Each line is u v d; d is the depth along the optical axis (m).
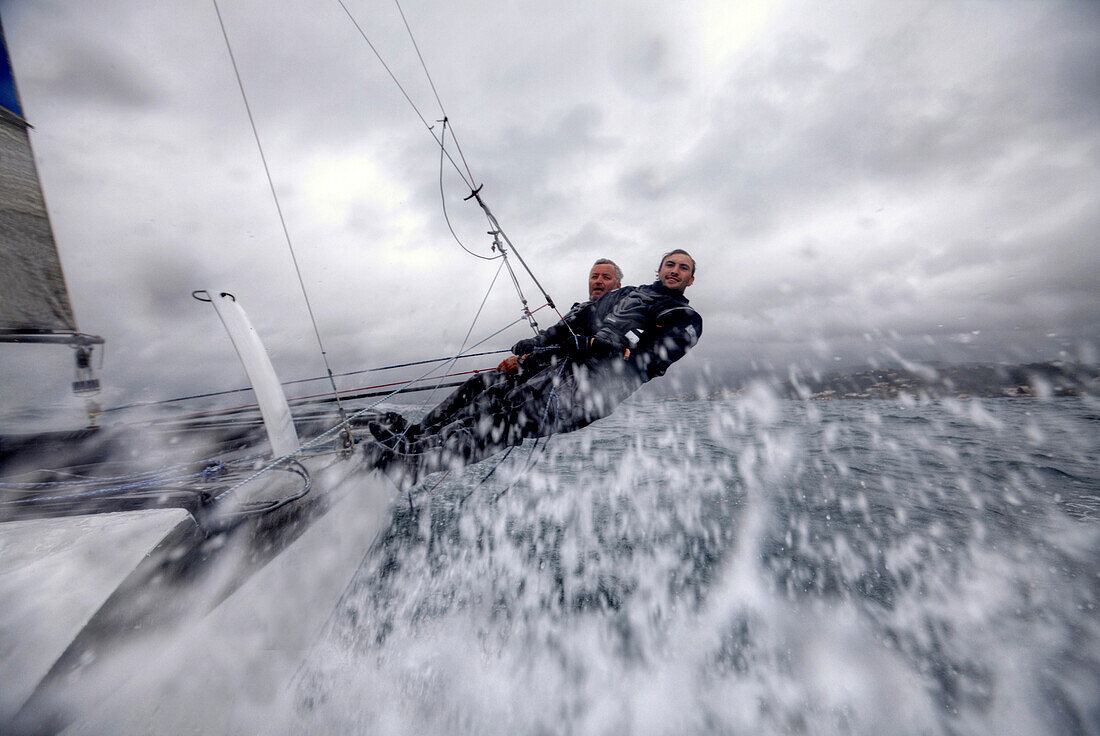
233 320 2.03
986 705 1.34
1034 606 1.91
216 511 1.40
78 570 1.00
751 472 4.52
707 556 2.49
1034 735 1.22
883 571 2.29
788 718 1.32
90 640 0.89
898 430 7.11
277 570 1.49
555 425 2.12
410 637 1.74
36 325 2.07
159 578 1.09
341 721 1.31
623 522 3.03
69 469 2.38
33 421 2.52
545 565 2.37
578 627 1.81
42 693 0.79
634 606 1.97
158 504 1.31
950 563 2.37
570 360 2.29
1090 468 4.36
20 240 2.01
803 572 2.29
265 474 1.78
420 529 2.85
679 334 2.29
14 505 1.32
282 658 1.42
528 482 4.17
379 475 2.45
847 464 4.84
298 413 3.76
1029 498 3.49
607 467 4.82
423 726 1.31
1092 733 1.21
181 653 1.10
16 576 0.96
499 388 2.34
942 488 3.83
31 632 0.85
